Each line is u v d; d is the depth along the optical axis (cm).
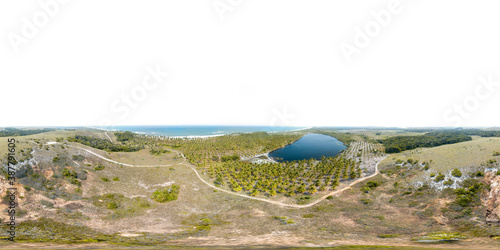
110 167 7475
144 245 3397
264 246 3384
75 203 4931
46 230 3822
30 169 5269
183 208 5497
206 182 7581
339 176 8012
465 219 4238
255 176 8012
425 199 5288
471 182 5178
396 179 6900
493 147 6544
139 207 5334
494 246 3238
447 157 7031
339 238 3806
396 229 4206
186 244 3478
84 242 3416
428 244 3425
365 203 5656
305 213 5197
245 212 5288
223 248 3288
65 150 6988
